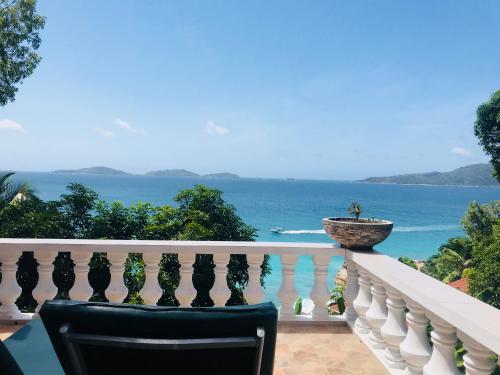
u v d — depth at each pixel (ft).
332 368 9.88
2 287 12.03
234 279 34.65
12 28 39.78
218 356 3.84
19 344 6.70
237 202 354.33
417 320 8.54
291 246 12.42
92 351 3.85
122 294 12.07
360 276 11.93
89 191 46.73
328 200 395.55
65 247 11.86
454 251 102.99
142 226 44.96
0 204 45.24
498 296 64.39
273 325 3.72
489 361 6.33
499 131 100.58
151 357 3.82
